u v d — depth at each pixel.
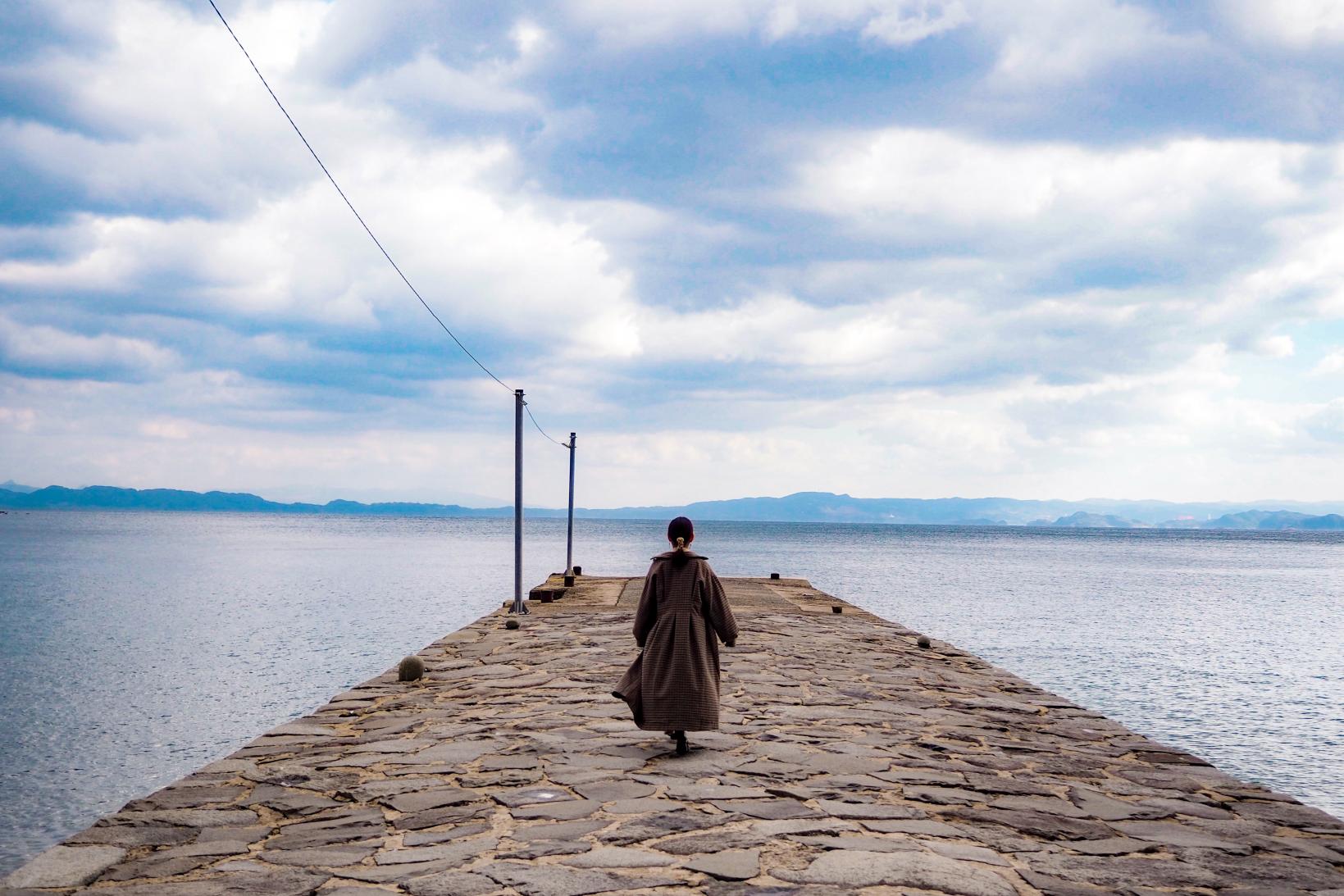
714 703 6.94
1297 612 38.91
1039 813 5.52
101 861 4.60
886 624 17.25
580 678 10.54
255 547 89.94
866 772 6.39
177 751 14.91
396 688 10.09
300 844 4.85
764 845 4.79
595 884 4.21
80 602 36.59
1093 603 41.34
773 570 59.00
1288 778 13.99
